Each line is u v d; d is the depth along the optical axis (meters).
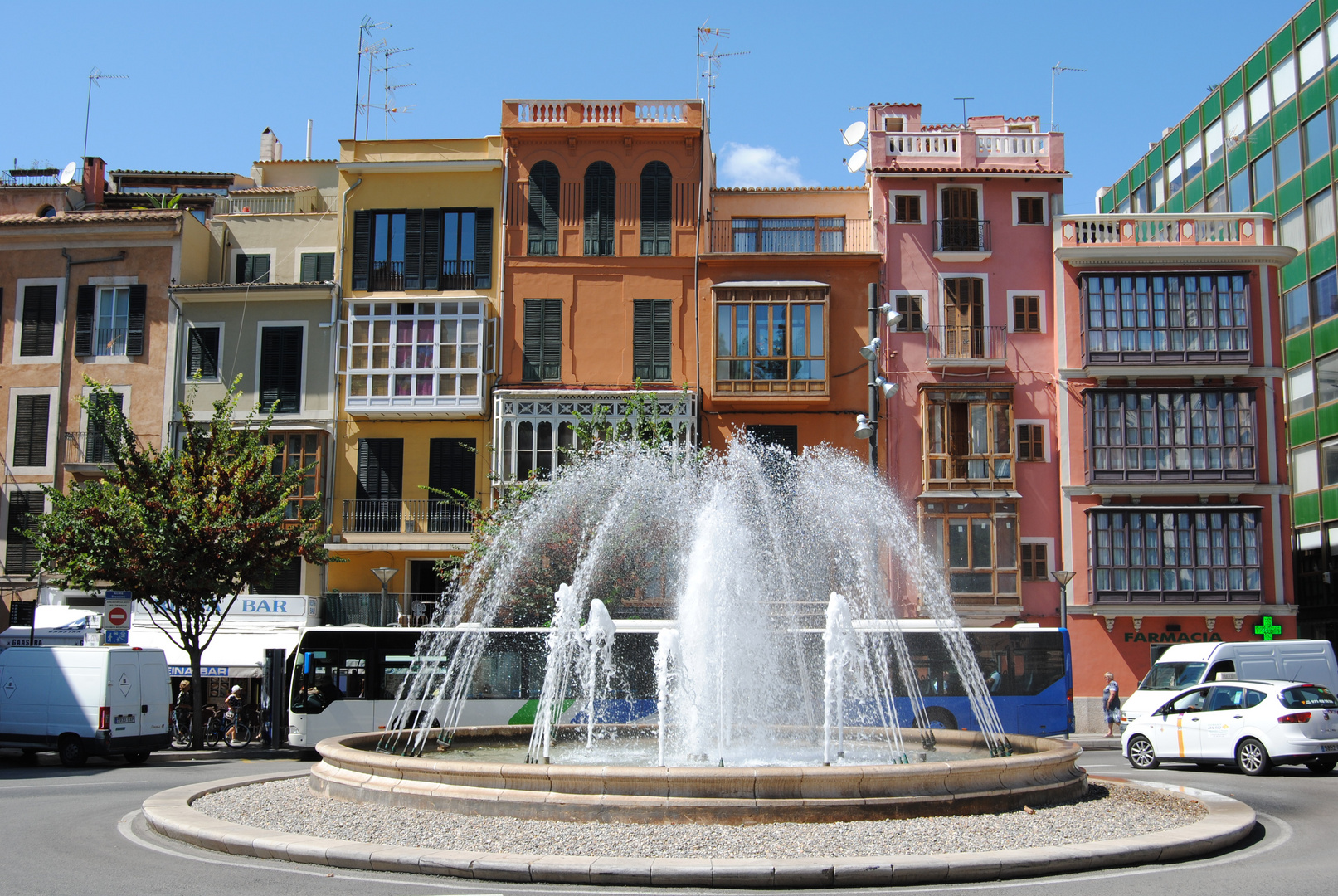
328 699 27.02
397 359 36.75
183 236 38.06
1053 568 35.34
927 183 37.47
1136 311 36.09
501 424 35.62
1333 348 38.94
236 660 32.72
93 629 33.50
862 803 11.91
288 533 30.64
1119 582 34.84
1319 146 39.69
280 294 37.50
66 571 29.39
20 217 38.34
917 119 41.28
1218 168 46.75
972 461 35.53
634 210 37.62
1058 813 12.77
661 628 26.41
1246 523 34.88
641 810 11.74
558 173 37.84
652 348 36.91
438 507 36.22
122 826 13.89
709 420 36.50
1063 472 35.69
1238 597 34.56
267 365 37.31
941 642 26.80
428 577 36.47
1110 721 32.06
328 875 10.49
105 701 23.89
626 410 35.50
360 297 37.28
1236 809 13.66
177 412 37.06
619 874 9.99
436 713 26.61
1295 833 13.38
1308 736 19.94
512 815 12.20
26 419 37.56
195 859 11.41
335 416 36.94
